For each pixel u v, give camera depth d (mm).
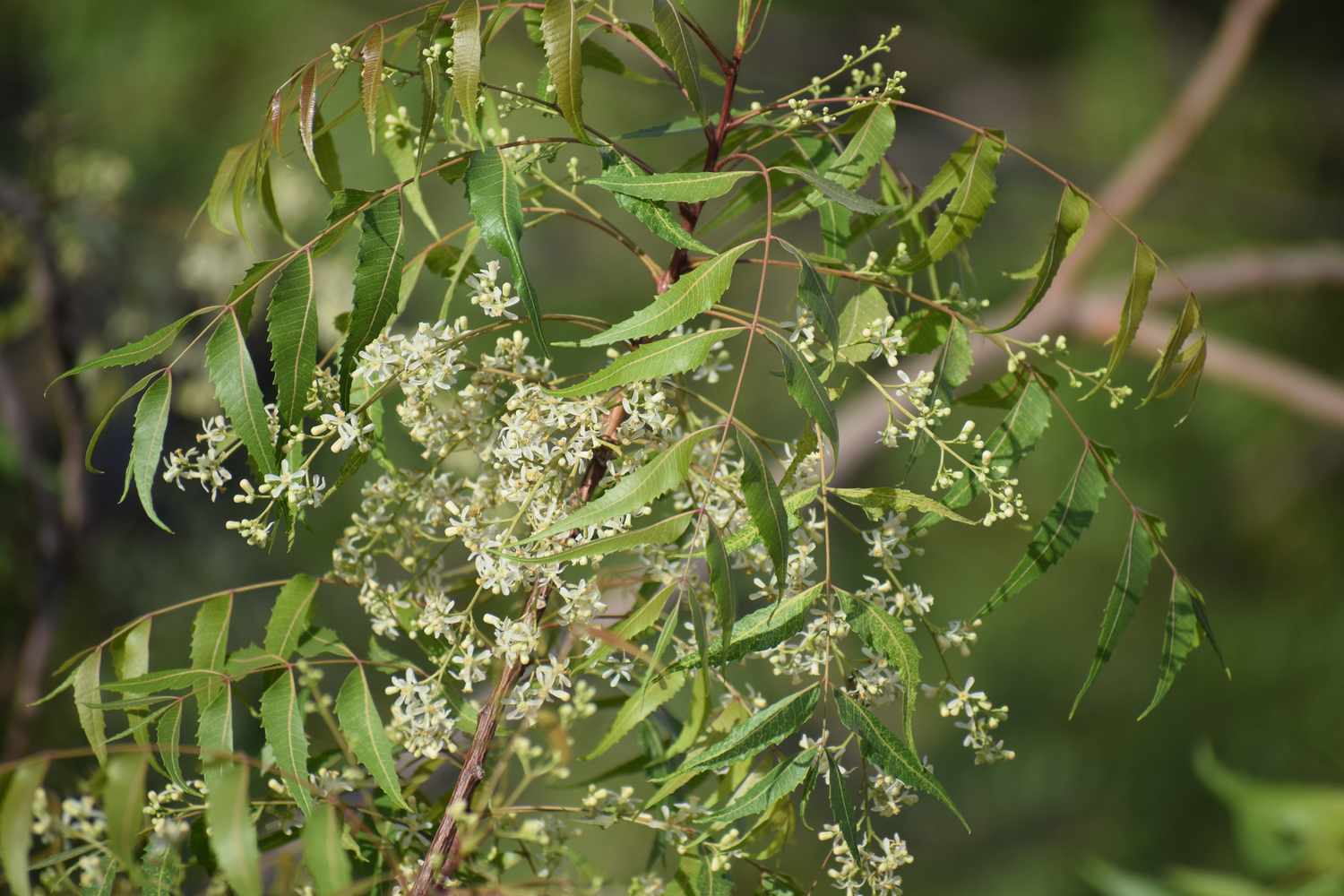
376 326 1264
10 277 2391
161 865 1274
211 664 1299
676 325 1250
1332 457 3945
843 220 1337
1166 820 3887
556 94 1270
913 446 1294
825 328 1245
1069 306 2799
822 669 1274
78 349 2311
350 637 2730
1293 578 4016
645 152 3873
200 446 2541
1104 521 3963
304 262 1266
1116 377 3762
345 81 3338
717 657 1256
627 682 1370
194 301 2604
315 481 1267
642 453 1271
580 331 3156
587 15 1331
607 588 1320
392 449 2504
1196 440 3918
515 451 1263
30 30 3406
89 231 2449
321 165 1353
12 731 1913
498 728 1292
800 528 1293
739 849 1309
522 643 1263
